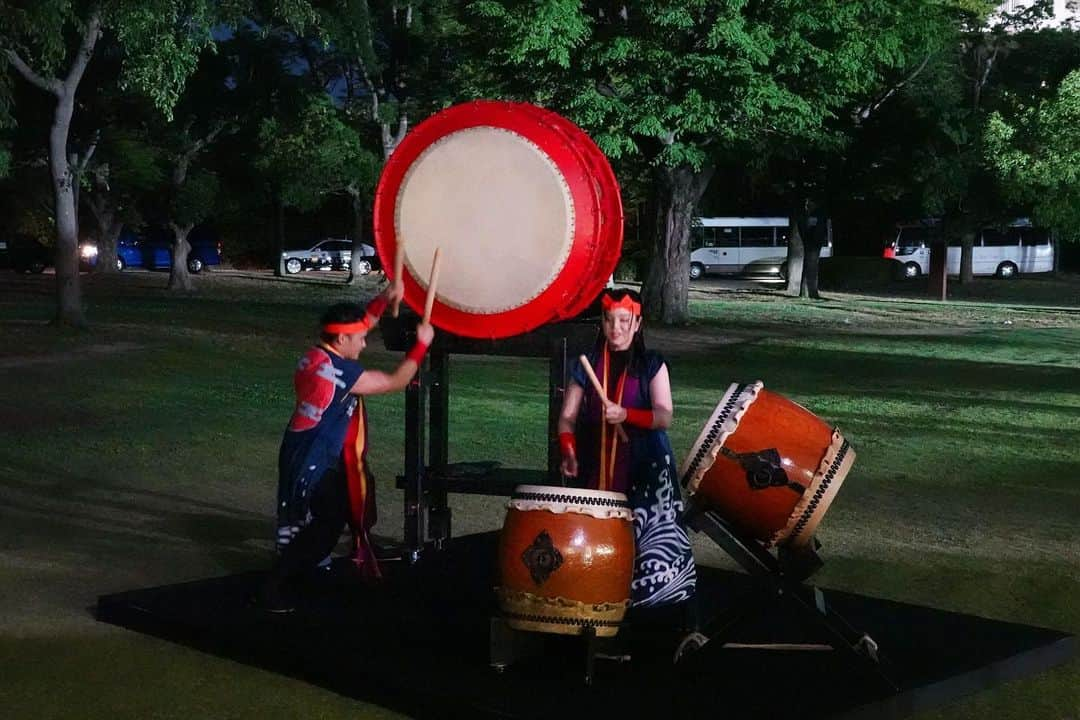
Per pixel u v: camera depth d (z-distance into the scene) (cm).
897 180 3712
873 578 722
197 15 1880
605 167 659
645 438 559
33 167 4209
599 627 510
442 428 721
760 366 1938
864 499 944
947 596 687
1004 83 4144
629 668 534
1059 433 1292
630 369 561
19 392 1460
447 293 663
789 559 527
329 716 502
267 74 3528
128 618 614
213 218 5050
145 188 3941
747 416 518
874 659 523
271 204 5091
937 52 3141
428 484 715
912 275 5000
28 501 901
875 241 5322
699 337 2473
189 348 1947
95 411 1339
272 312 2827
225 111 3584
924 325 2914
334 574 677
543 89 2414
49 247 4622
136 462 1052
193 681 541
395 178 680
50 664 559
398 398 1461
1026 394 1628
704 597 650
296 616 599
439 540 733
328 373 604
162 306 2919
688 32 2273
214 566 731
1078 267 5484
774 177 3900
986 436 1266
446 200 661
